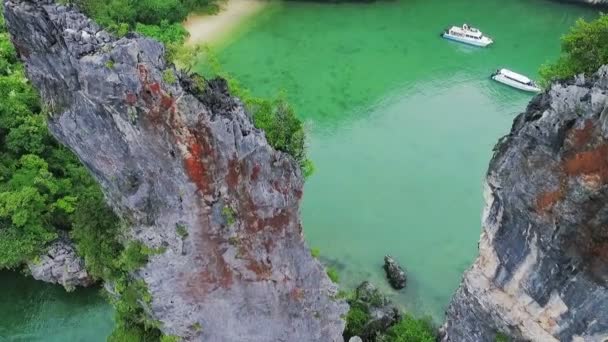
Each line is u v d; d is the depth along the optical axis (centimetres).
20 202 4553
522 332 3406
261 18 7769
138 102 2634
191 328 3378
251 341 3462
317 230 5253
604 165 2619
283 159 2989
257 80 6881
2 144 5175
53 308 4716
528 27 7725
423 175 5734
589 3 7906
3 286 4784
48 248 4734
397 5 8125
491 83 6844
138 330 3612
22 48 2711
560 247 2936
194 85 2753
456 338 3947
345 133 6222
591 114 2612
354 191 5594
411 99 6669
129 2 6862
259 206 3006
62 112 2834
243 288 3259
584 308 3014
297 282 3362
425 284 4822
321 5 8031
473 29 7381
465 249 5069
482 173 5741
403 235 5200
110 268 3350
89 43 2589
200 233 3023
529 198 2944
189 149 2750
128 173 2922
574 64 3925
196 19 7644
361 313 4291
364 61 7200
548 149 2809
